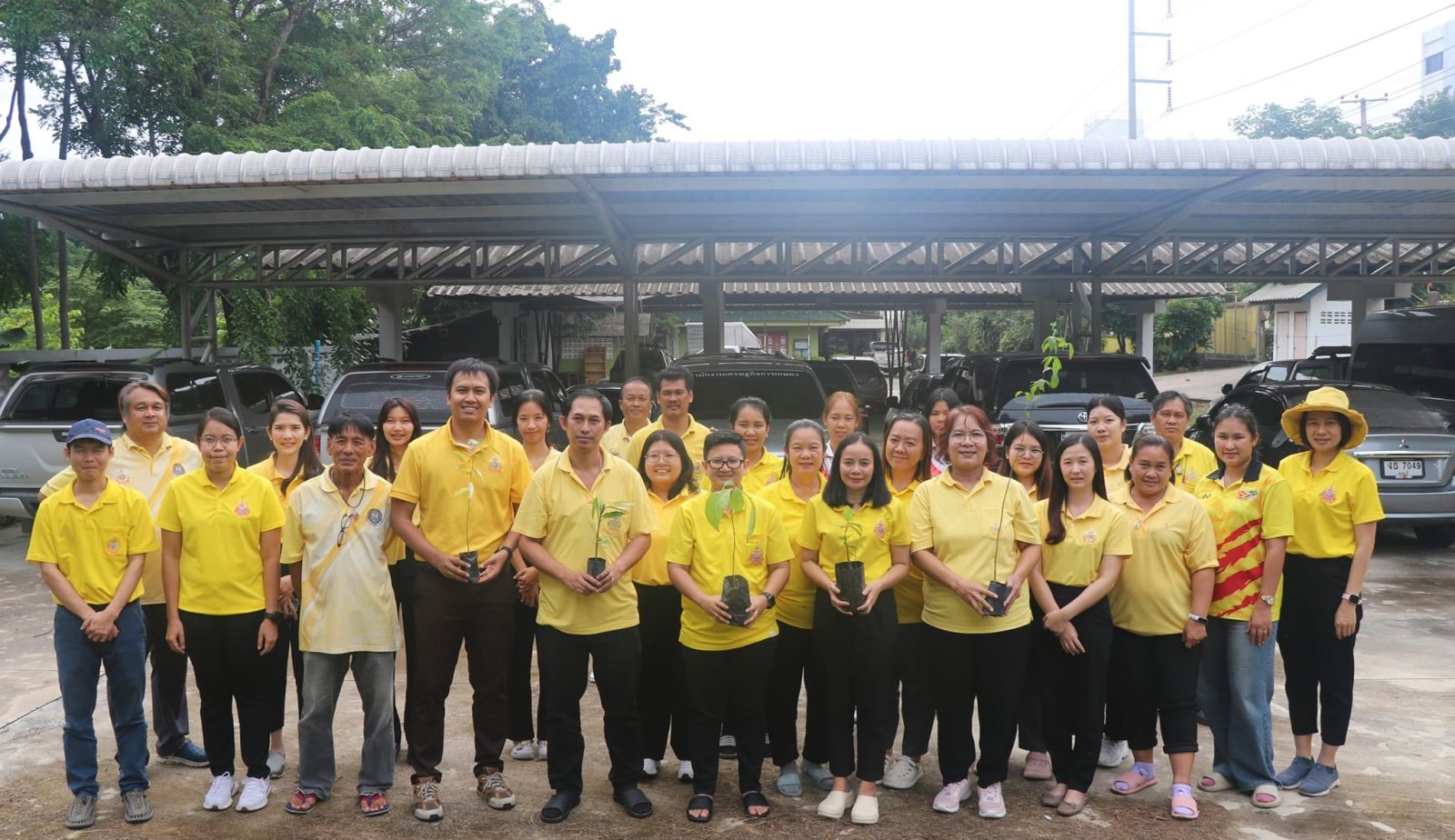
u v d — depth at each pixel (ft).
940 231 44.68
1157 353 131.85
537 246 47.01
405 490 13.29
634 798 13.42
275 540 13.55
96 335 69.46
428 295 63.31
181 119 46.70
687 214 39.73
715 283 50.03
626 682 13.33
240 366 36.52
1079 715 13.39
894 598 13.52
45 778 14.69
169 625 13.42
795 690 14.26
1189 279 48.93
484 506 13.48
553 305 71.61
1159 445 13.61
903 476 14.49
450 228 43.19
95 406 31.42
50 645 21.38
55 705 17.69
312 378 54.70
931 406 18.56
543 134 83.66
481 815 13.38
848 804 13.50
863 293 72.74
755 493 15.78
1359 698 17.80
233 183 30.45
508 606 13.52
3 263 47.37
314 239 45.39
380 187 31.65
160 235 43.04
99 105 45.73
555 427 33.01
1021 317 131.95
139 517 13.30
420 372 29.78
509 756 15.44
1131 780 14.12
